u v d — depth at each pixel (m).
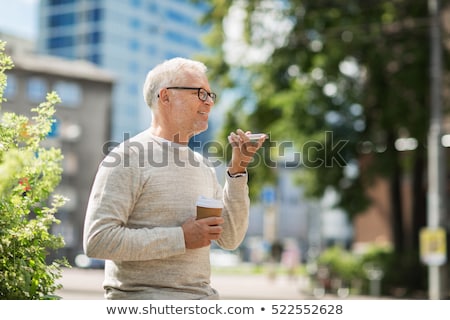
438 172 22.31
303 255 71.06
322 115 28.59
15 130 4.49
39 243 4.30
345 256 31.00
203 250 4.18
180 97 4.26
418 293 28.77
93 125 78.94
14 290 4.12
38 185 4.47
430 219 22.16
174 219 4.10
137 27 118.00
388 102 28.14
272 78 29.34
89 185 78.25
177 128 4.28
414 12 28.06
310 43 28.38
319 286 30.66
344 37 27.95
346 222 32.16
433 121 22.66
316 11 28.16
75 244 75.44
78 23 115.88
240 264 73.25
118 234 3.90
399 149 29.44
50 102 4.57
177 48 123.50
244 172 4.45
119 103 113.44
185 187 4.16
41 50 117.12
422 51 27.73
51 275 4.35
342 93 28.86
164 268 4.05
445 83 27.81
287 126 28.53
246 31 28.92
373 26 27.62
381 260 29.73
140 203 4.08
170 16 122.06
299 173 30.94
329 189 30.59
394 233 30.84
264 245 66.81
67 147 77.44
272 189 31.89
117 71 114.94
